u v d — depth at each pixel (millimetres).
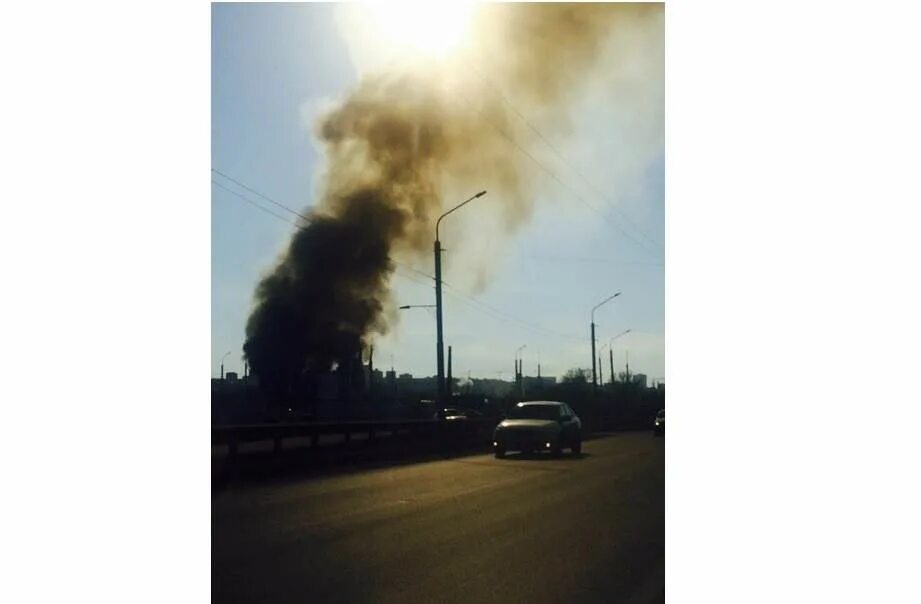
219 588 8578
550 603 8086
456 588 8562
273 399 36188
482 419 31984
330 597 8211
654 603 8156
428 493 15688
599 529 11805
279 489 16312
